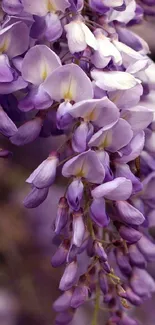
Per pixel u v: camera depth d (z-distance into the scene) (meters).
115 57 0.34
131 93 0.34
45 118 0.35
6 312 0.69
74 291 0.36
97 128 0.33
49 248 0.70
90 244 0.35
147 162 0.38
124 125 0.33
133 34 0.38
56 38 0.34
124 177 0.34
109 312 0.39
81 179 0.34
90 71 0.34
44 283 0.71
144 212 0.39
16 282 0.69
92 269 0.36
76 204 0.33
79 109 0.33
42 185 0.34
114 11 0.37
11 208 0.69
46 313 0.70
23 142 0.35
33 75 0.34
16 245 0.69
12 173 0.67
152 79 0.37
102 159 0.33
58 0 0.34
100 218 0.34
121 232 0.36
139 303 0.39
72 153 0.35
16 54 0.35
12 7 0.33
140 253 0.38
